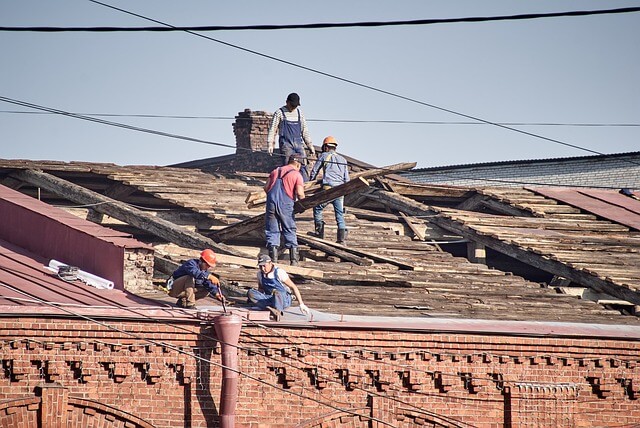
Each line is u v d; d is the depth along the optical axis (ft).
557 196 329.11
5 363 186.19
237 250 262.26
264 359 198.70
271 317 200.85
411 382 207.21
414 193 316.40
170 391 193.77
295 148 274.98
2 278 204.95
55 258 225.15
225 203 288.51
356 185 250.37
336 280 243.19
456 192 321.52
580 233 299.99
